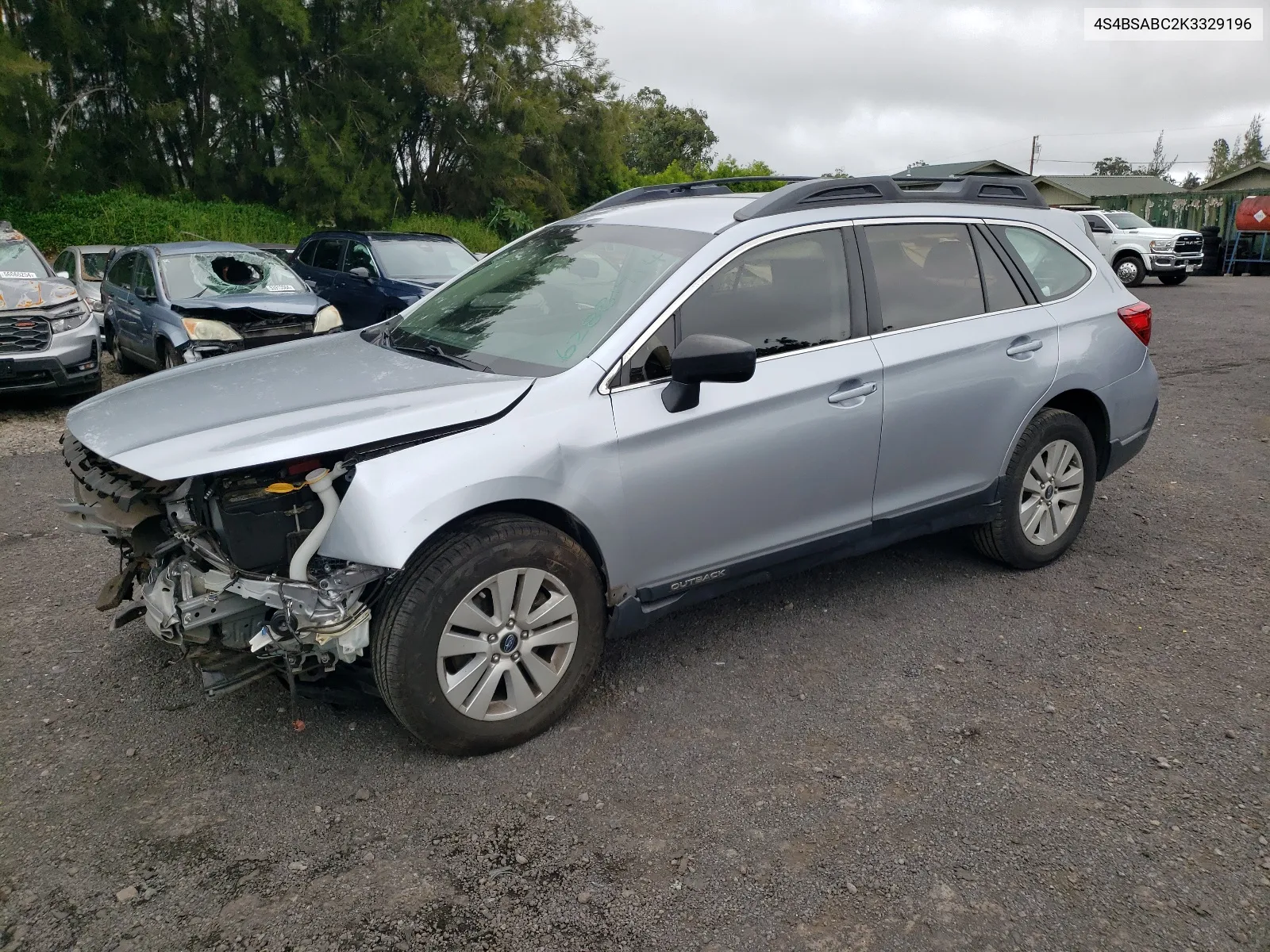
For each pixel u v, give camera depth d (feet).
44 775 10.35
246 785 10.19
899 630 13.75
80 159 80.02
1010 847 9.14
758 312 12.12
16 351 27.91
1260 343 39.96
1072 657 12.92
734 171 136.15
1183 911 8.31
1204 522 18.15
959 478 14.16
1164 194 109.60
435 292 14.71
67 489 20.85
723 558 12.13
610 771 10.44
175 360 29.17
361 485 9.53
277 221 84.94
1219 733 11.02
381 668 9.90
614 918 8.32
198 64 84.94
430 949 7.99
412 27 87.76
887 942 8.01
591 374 10.88
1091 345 15.26
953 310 13.99
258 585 9.41
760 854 9.11
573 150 111.86
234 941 8.07
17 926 8.20
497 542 10.14
